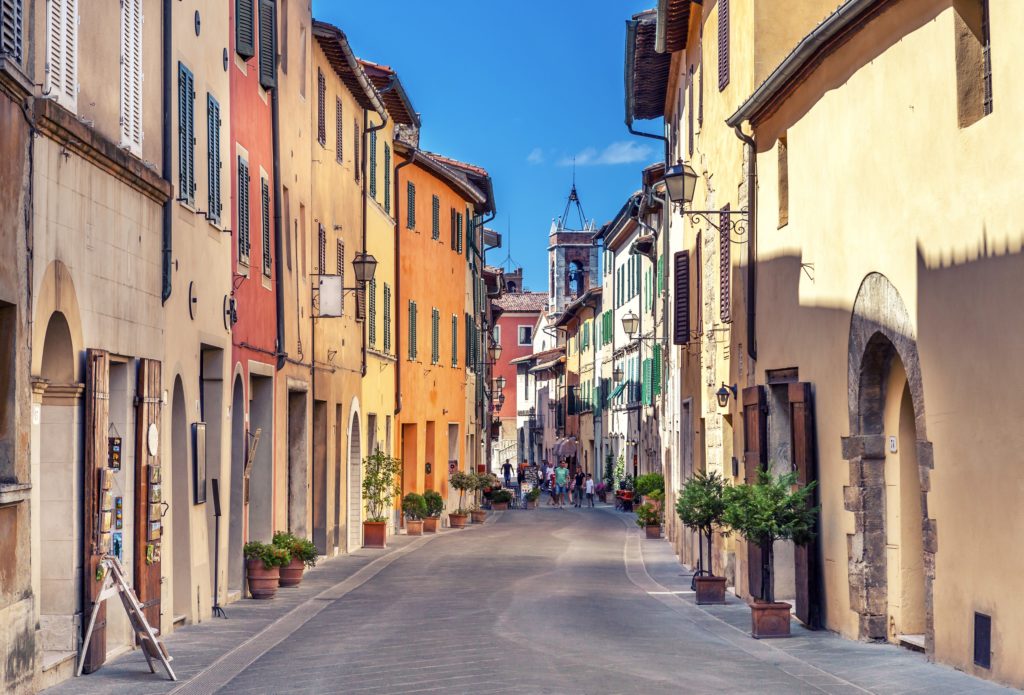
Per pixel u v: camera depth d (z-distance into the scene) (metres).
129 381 15.21
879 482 15.63
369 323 35.72
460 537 39.31
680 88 32.72
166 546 16.88
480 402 61.12
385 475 34.69
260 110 23.38
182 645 15.84
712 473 20.97
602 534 41.12
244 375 21.64
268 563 21.52
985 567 12.06
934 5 13.26
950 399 12.83
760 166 20.31
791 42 20.53
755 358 20.53
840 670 13.27
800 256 18.00
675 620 18.47
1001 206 11.71
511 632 16.14
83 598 13.50
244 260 21.50
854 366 15.68
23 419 11.77
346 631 17.09
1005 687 11.53
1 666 11.05
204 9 18.97
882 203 14.71
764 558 16.97
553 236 103.69
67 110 12.84
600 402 70.12
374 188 36.78
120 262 14.81
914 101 13.79
